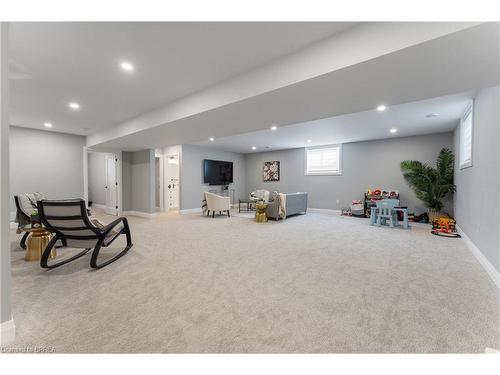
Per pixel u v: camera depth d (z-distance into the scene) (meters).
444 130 5.32
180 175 7.36
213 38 1.95
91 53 2.16
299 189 8.22
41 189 5.36
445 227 4.57
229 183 8.89
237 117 3.29
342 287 2.13
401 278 2.34
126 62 2.33
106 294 1.98
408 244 3.65
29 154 5.20
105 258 2.95
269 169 9.04
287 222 5.73
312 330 1.51
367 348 1.35
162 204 7.85
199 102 3.06
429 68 1.88
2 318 1.37
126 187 6.92
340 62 1.89
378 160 6.53
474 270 2.57
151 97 3.29
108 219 6.12
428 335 1.46
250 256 3.04
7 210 1.39
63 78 2.67
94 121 4.57
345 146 7.15
